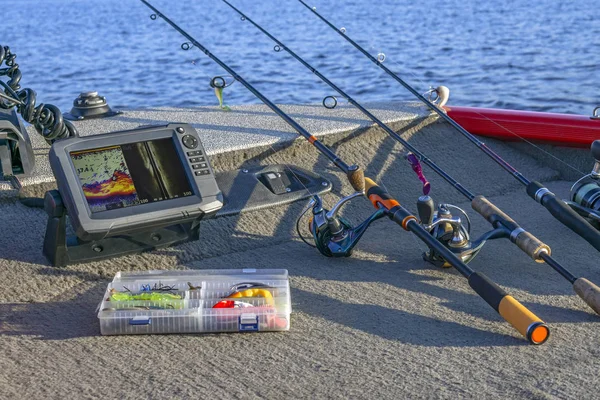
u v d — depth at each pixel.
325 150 4.30
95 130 5.36
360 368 2.99
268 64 18.30
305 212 4.34
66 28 29.34
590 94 13.89
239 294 3.38
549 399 2.75
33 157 4.46
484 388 2.83
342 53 19.73
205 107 6.20
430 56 18.81
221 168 4.92
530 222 4.75
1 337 3.23
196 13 34.56
